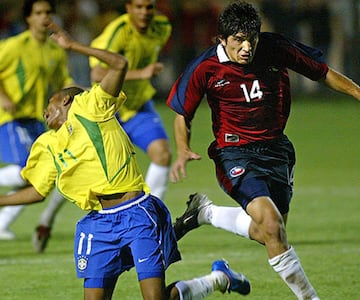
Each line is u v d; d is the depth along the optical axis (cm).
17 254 3191
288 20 8569
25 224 3894
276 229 2141
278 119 2325
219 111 2323
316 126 7431
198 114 8500
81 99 2003
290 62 2283
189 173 5291
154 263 1942
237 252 3155
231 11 2195
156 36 3541
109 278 2006
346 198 4319
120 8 8256
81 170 1997
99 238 1984
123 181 1995
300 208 4062
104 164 1988
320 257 3002
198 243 3344
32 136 3531
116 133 2009
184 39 8819
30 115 3544
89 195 1992
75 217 4009
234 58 2216
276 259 2144
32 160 2070
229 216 2438
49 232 3212
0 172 3503
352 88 2295
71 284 2678
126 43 3459
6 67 3491
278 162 2316
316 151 6047
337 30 8675
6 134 3500
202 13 8731
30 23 3541
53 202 3175
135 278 2744
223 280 2250
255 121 2305
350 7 8731
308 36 8675
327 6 8656
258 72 2278
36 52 3538
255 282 2664
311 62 2289
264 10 8506
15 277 2786
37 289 2622
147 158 5981
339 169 5272
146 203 1998
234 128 2317
